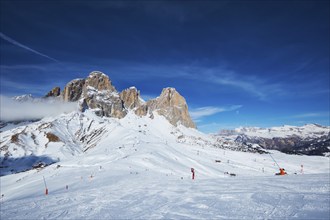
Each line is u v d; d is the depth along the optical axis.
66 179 100.44
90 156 176.50
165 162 144.75
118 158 156.12
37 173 141.62
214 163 191.50
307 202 12.47
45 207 18.23
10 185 124.00
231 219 10.80
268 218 10.41
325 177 21.42
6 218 15.39
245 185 20.52
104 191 25.34
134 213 13.65
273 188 17.53
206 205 14.08
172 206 14.64
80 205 17.55
